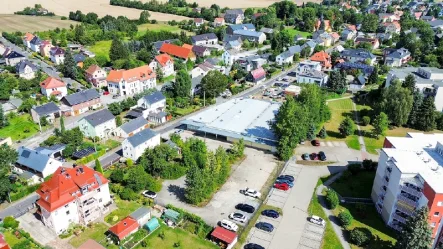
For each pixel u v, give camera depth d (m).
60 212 67.50
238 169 91.31
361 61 183.00
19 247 63.84
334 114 127.00
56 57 171.12
